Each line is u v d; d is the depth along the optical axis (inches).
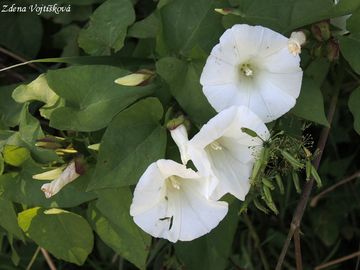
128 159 13.0
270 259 20.1
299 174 19.1
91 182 12.8
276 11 13.5
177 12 13.9
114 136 13.0
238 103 13.1
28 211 14.4
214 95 12.9
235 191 13.2
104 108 13.3
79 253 15.1
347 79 17.5
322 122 13.5
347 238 20.4
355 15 13.5
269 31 12.7
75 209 15.5
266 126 13.4
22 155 14.0
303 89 13.7
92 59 14.8
